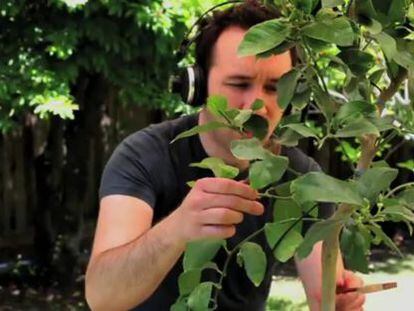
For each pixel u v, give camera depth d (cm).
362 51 95
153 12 346
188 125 149
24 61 353
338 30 85
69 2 327
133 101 420
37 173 475
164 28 346
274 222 101
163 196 145
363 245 104
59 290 474
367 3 89
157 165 144
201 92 134
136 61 383
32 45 361
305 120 114
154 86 388
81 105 450
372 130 90
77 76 384
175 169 145
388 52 87
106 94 466
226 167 100
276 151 106
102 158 544
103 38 356
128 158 143
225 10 129
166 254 109
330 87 216
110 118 536
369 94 100
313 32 86
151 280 115
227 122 98
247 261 100
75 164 471
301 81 97
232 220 98
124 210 136
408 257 566
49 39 346
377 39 88
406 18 95
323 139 93
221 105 98
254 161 97
